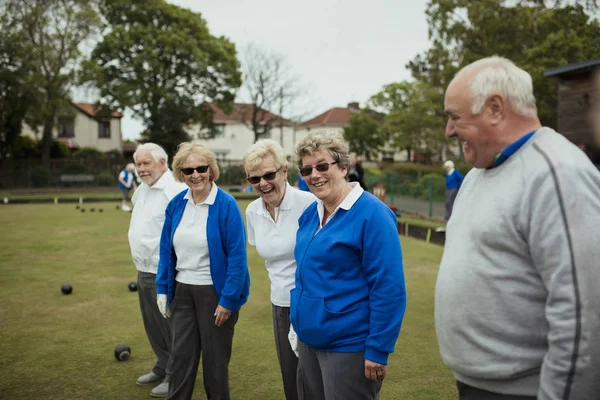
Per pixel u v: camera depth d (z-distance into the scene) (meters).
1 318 5.62
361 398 2.34
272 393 3.76
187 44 33.06
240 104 43.03
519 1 24.16
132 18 33.53
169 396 3.29
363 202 2.32
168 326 3.75
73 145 41.81
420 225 12.05
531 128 1.69
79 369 4.22
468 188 1.85
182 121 35.38
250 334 5.08
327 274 2.33
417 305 5.97
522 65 22.88
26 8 29.75
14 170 30.38
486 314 1.67
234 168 34.22
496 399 1.72
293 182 26.41
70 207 19.81
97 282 7.33
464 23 27.03
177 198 3.30
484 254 1.68
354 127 43.94
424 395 3.63
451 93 1.75
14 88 30.25
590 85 9.06
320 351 2.40
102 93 32.88
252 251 9.86
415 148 39.22
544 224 1.52
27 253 9.61
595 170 1.56
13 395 3.73
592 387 1.45
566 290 1.46
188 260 3.17
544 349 1.61
